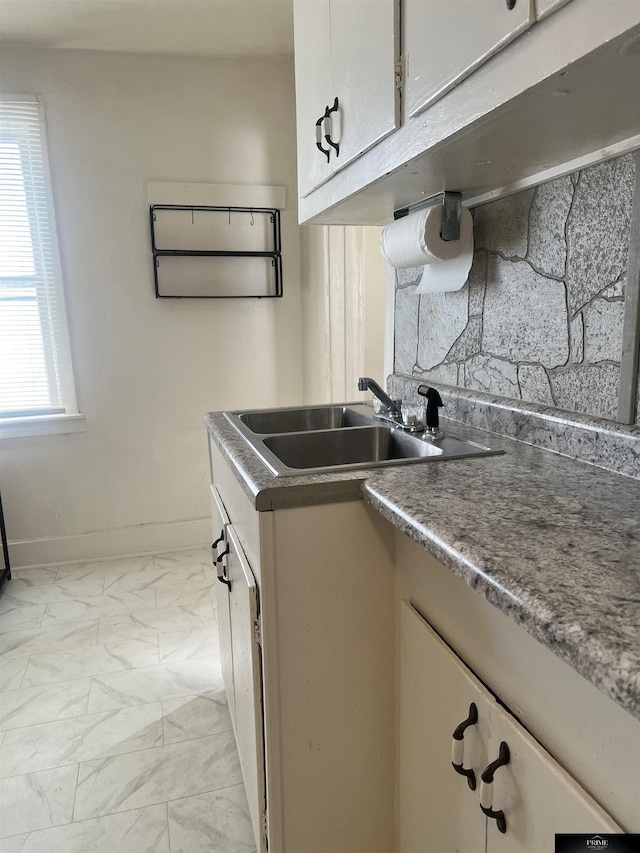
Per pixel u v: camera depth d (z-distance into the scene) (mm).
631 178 949
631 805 566
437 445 1241
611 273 1011
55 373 2723
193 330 2844
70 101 2516
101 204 2621
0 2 2092
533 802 691
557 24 612
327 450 1458
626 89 667
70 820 1423
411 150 946
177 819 1425
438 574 926
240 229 2795
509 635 746
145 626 2289
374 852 1199
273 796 1112
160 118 2623
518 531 731
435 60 841
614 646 472
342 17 1157
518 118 775
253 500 992
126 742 1676
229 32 2377
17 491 2750
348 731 1127
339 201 1308
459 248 1317
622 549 670
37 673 1994
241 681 1315
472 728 823
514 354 1293
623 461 994
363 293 2648
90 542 2887
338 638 1080
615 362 1021
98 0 2094
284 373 3014
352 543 1047
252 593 1064
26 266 2592
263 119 2738
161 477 2936
